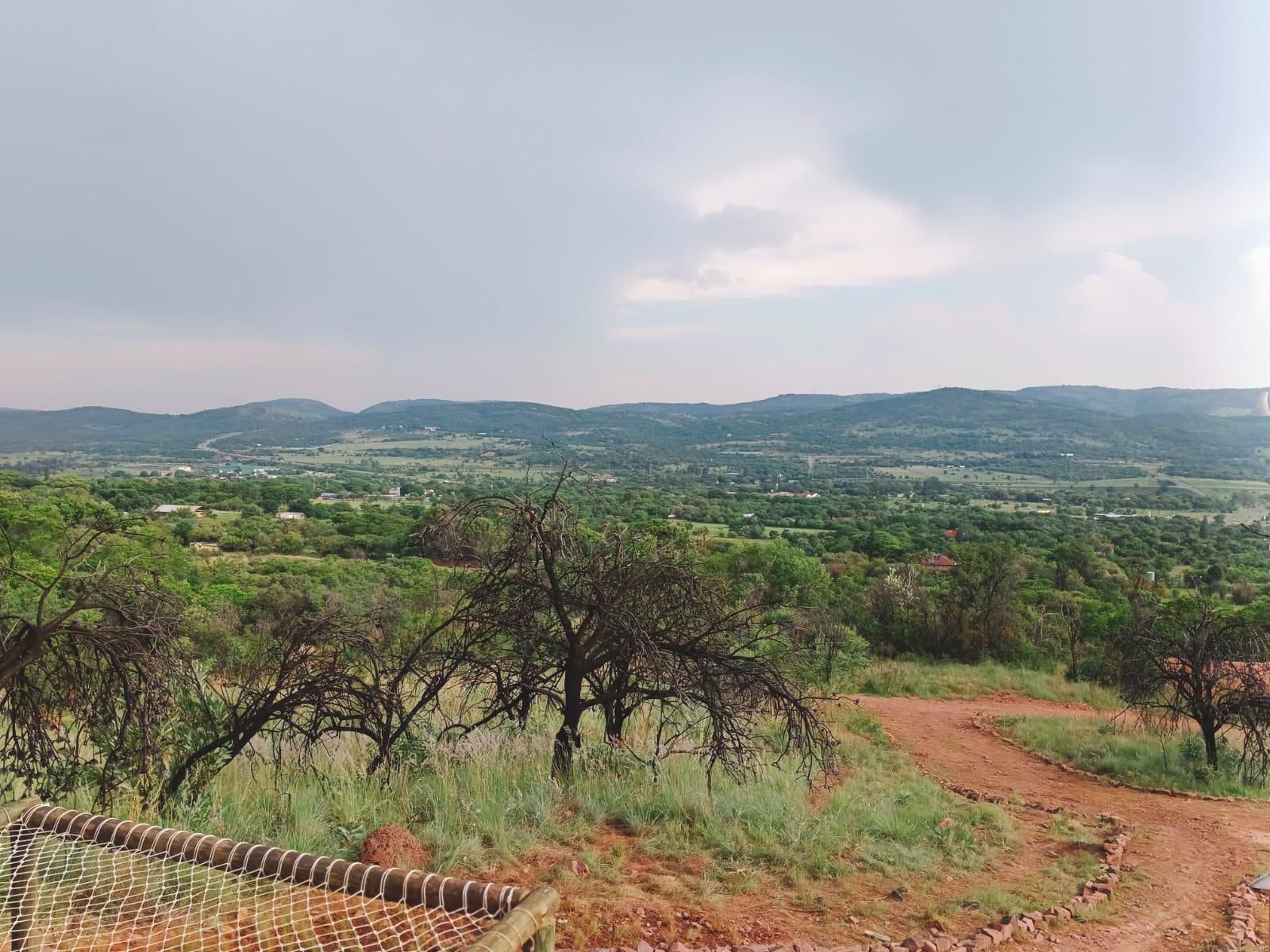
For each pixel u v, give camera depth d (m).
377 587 28.77
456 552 8.33
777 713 8.66
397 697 7.52
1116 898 6.38
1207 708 13.12
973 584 28.11
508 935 2.02
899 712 18.25
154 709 5.80
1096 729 16.08
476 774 7.04
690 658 8.01
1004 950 5.05
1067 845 7.89
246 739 6.78
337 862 2.48
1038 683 22.84
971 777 12.02
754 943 4.63
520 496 8.16
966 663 27.06
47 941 2.79
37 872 2.78
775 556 34.09
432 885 2.34
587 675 8.52
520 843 5.74
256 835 5.31
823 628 21.67
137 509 86.31
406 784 6.86
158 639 5.91
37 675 5.64
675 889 5.32
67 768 5.79
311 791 6.29
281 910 3.12
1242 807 10.89
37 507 30.14
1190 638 13.94
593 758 7.94
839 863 6.20
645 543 8.65
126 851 2.74
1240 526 98.62
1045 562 53.59
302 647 7.34
